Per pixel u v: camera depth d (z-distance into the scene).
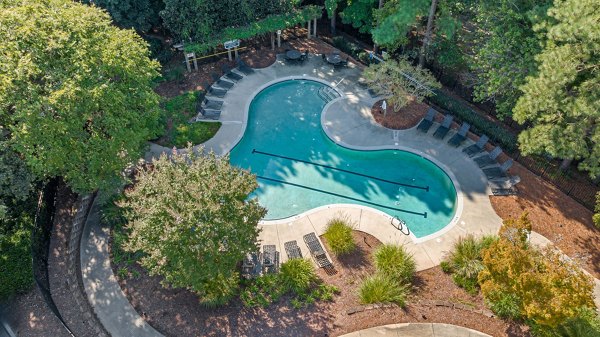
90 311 19.28
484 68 26.27
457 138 27.19
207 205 16.95
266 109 30.08
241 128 28.27
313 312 19.17
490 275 17.45
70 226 22.61
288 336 18.39
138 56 23.17
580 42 19.17
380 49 33.97
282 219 23.39
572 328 17.31
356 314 19.02
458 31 29.41
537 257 16.58
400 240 22.34
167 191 17.31
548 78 19.36
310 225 23.03
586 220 23.05
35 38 19.45
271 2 32.53
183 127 28.03
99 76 20.33
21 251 19.81
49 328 18.58
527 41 23.36
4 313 18.94
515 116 22.03
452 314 18.98
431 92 27.53
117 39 22.19
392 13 28.02
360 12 32.12
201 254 17.20
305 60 33.69
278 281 20.00
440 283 20.34
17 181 19.42
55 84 19.12
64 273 20.64
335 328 18.62
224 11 31.45
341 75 32.44
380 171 26.19
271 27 32.47
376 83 30.58
